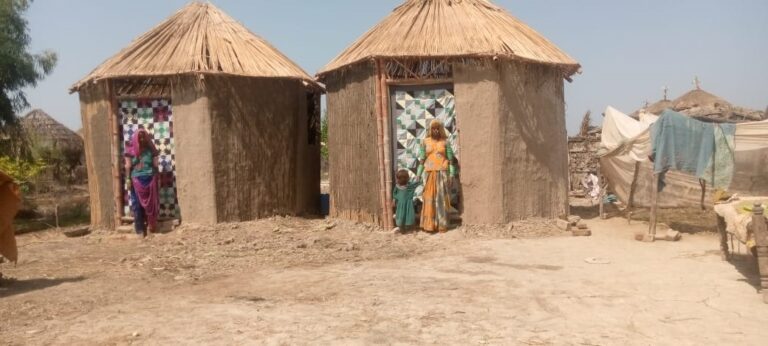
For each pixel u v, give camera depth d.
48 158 17.98
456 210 10.36
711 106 22.38
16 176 14.70
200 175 10.63
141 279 7.06
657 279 6.34
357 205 10.82
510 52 10.01
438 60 10.15
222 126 10.78
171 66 10.66
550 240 9.27
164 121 11.05
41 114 19.72
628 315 5.01
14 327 5.09
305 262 7.91
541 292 5.86
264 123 11.40
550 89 10.95
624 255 7.90
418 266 7.41
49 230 12.88
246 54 11.51
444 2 11.19
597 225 11.40
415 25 10.73
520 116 10.29
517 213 10.23
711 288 5.85
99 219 11.39
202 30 11.66
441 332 4.61
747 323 4.70
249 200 11.16
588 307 5.28
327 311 5.31
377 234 9.94
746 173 9.97
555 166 10.98
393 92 10.41
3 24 15.16
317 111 13.70
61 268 7.88
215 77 10.69
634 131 12.86
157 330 4.84
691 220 11.42
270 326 4.86
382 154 10.17
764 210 5.54
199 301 5.86
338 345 4.34
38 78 16.06
